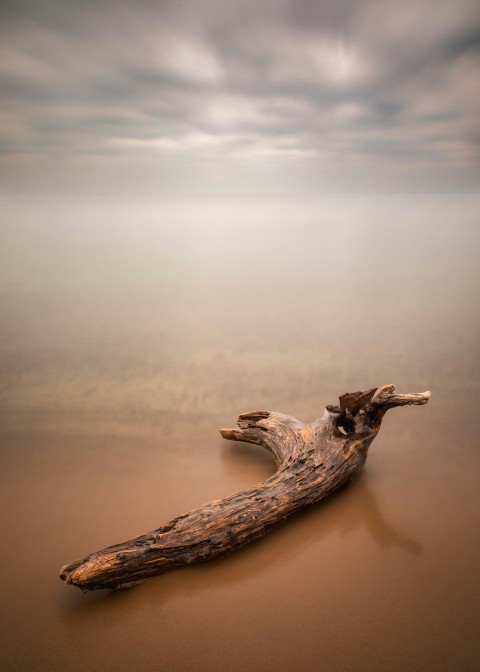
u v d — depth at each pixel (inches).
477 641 88.4
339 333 310.0
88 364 256.5
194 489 139.3
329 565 107.6
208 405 205.3
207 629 90.8
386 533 118.5
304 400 211.5
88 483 142.6
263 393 219.0
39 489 139.5
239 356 269.7
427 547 113.6
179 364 257.4
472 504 130.4
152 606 96.3
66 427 182.2
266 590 100.2
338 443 136.9
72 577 91.2
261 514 112.3
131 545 99.9
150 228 1051.9
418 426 178.1
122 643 88.0
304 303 389.1
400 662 84.2
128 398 211.9
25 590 101.0
